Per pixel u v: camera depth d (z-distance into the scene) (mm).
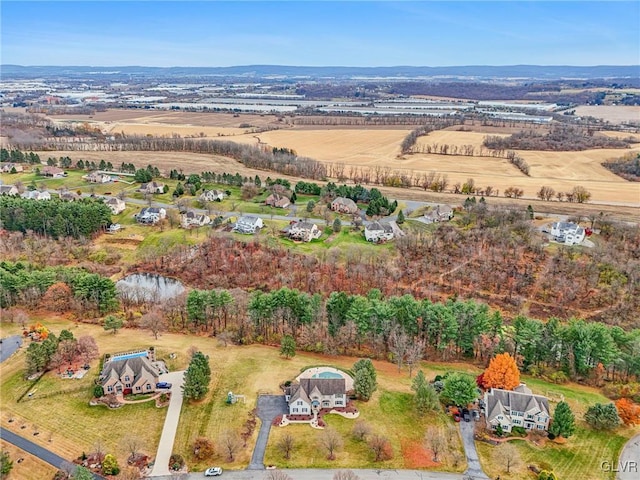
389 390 96000
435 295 135625
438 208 193375
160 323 115750
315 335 110375
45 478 74688
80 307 123875
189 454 79312
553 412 89688
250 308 114750
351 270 145250
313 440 82312
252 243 169125
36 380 97125
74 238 174375
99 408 89562
